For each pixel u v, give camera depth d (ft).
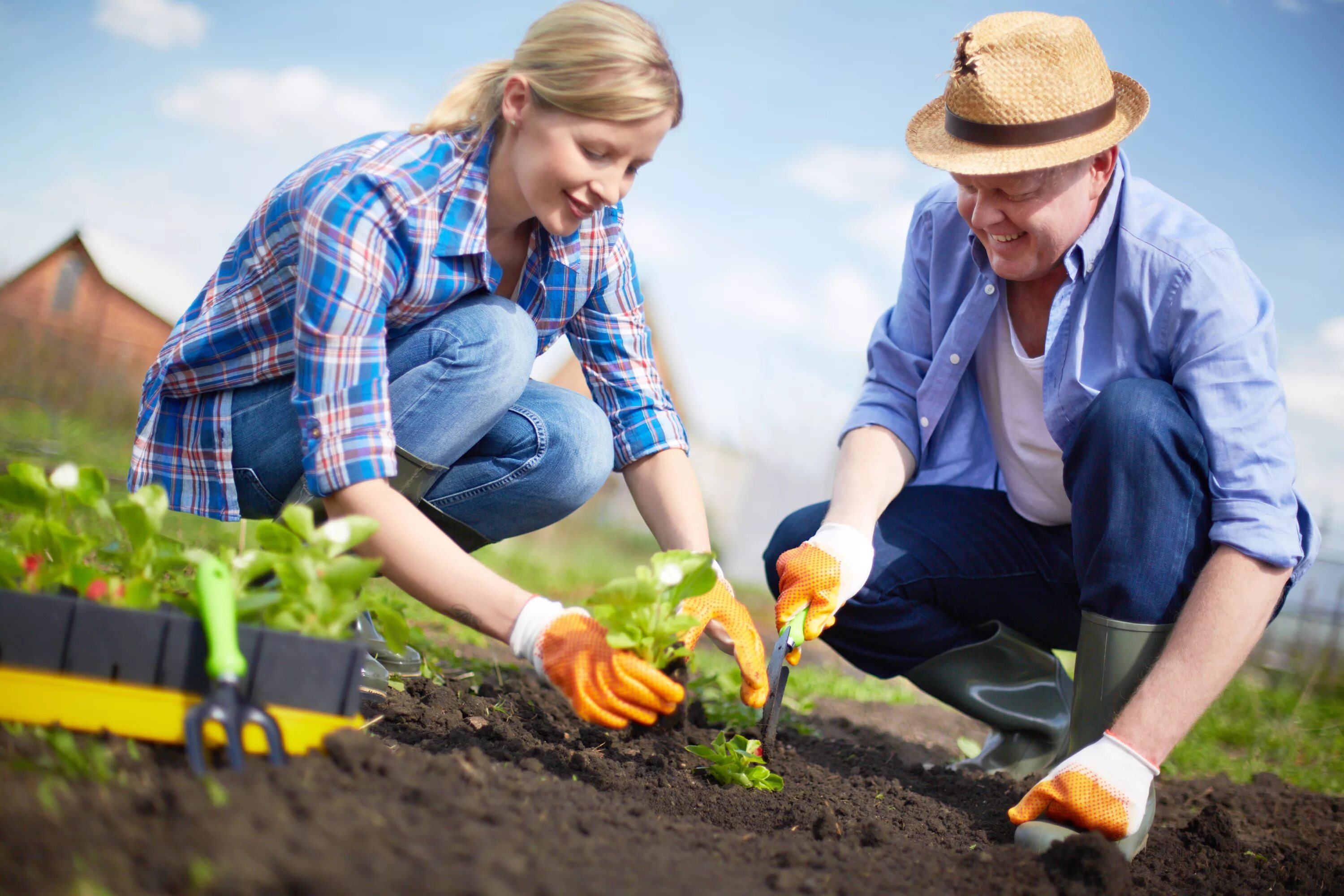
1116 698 7.36
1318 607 25.52
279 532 5.45
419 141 6.92
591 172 6.47
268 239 7.02
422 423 7.48
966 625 9.50
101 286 41.83
